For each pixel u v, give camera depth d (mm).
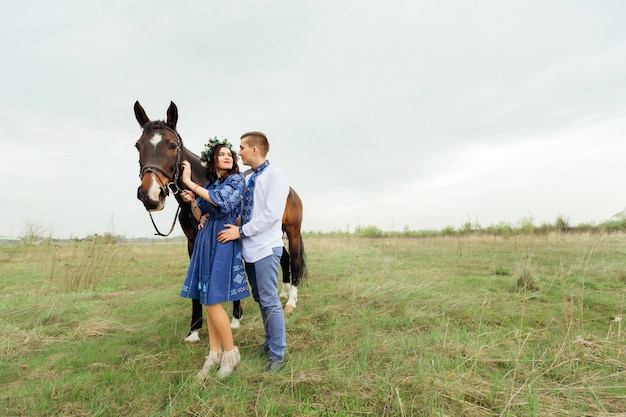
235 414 1913
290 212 4645
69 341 3266
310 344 3014
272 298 2494
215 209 2434
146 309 4406
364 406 1968
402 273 6543
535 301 4379
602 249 8250
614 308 4039
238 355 2428
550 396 2012
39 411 1992
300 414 1917
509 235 14500
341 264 7656
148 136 3025
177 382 2348
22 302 4785
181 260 10133
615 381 2164
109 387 2246
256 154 2588
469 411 1862
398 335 3129
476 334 3082
